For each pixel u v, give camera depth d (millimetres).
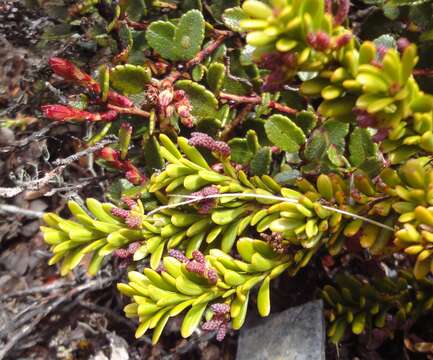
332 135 244
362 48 182
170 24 253
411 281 262
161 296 226
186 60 258
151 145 262
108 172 317
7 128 346
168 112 244
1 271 362
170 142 240
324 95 187
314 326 264
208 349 318
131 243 241
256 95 273
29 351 334
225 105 262
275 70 186
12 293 333
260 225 236
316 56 184
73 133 333
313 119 257
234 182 244
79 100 251
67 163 257
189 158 242
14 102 345
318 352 258
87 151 259
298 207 219
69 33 293
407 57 178
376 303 265
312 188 233
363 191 225
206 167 243
